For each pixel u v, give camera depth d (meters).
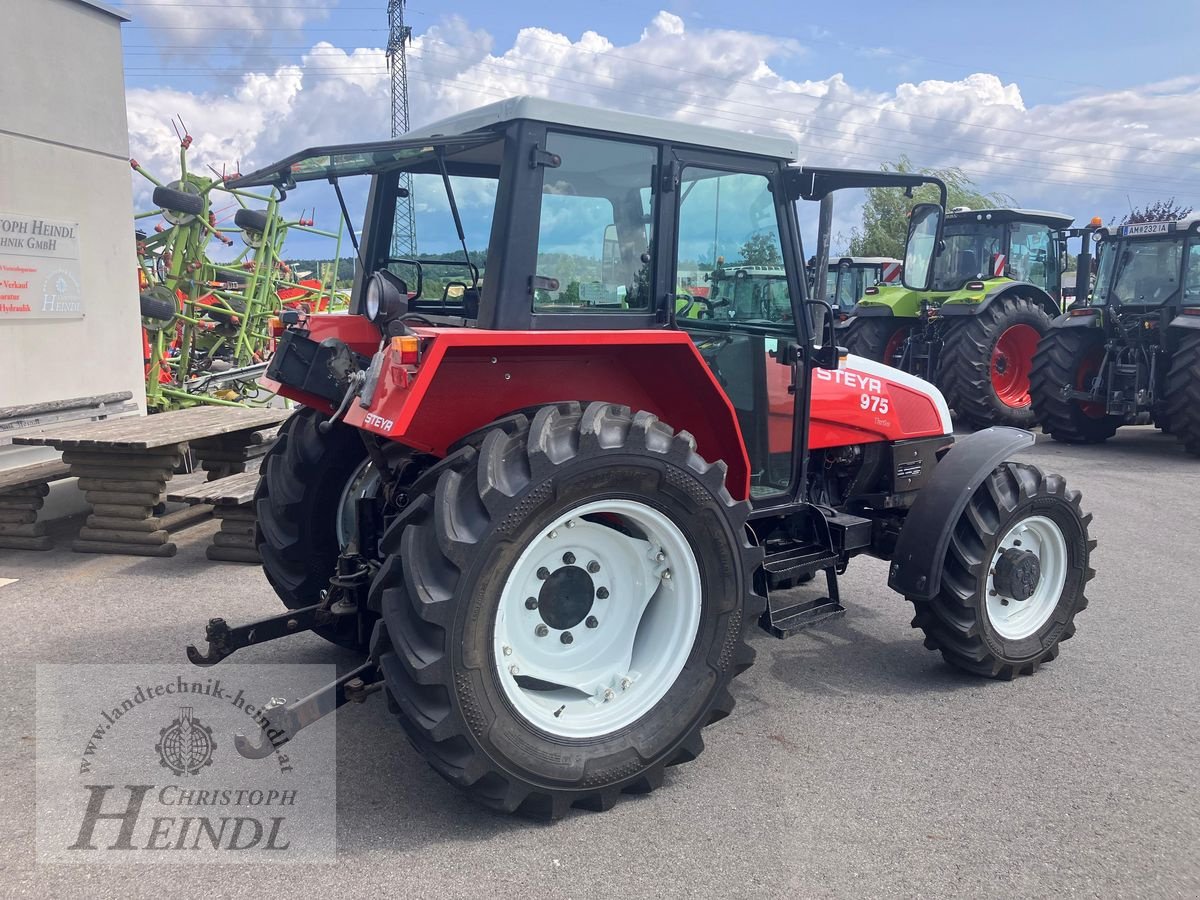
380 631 2.48
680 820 2.64
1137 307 8.93
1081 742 3.14
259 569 4.96
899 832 2.59
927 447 4.24
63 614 4.23
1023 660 3.64
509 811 2.53
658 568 2.84
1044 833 2.59
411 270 3.54
